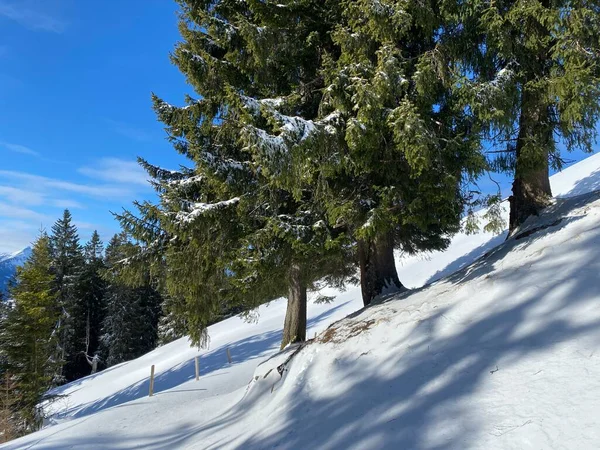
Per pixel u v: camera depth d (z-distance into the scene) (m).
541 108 6.64
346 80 6.16
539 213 7.35
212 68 8.65
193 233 8.13
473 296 5.49
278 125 5.77
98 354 44.03
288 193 8.43
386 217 6.48
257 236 7.68
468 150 5.98
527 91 6.64
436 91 6.64
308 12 8.24
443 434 3.53
